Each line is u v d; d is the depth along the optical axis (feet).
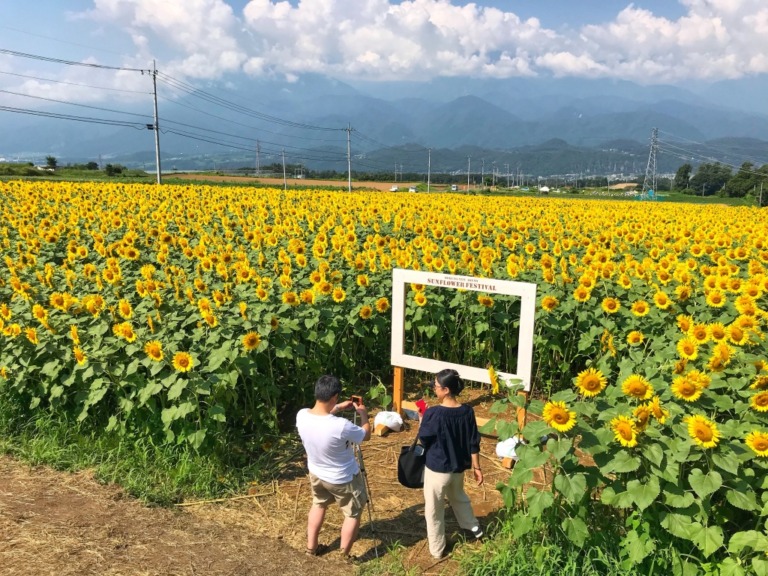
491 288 21.85
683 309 27.71
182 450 20.76
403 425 24.57
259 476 20.57
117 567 15.23
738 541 13.33
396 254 36.78
